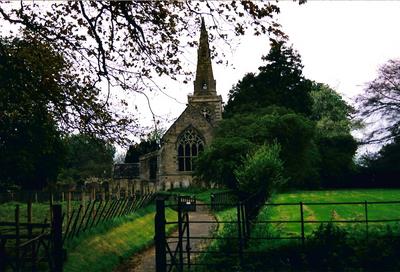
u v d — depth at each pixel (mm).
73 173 69500
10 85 14484
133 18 12781
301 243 11992
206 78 73000
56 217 11898
